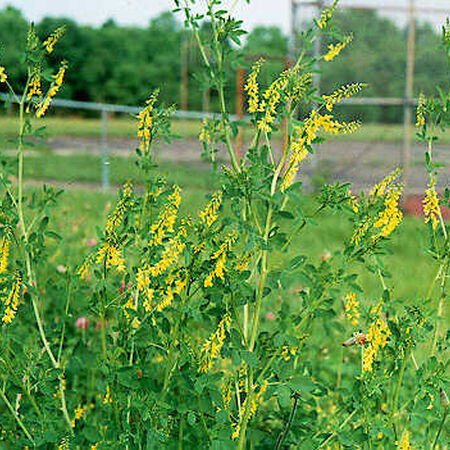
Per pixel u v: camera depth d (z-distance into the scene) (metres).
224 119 2.43
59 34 2.47
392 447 2.36
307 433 2.51
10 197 2.54
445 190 2.34
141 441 2.38
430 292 2.36
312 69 2.25
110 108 13.45
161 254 2.19
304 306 2.28
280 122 2.33
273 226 2.42
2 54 2.56
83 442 2.55
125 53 43.75
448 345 2.47
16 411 2.60
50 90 2.49
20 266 2.53
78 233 6.54
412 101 12.47
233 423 2.30
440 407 2.37
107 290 2.33
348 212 2.22
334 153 12.42
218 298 2.21
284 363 2.29
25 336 3.08
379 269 2.41
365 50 12.64
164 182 2.32
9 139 2.55
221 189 2.23
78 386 3.50
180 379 2.28
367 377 2.35
